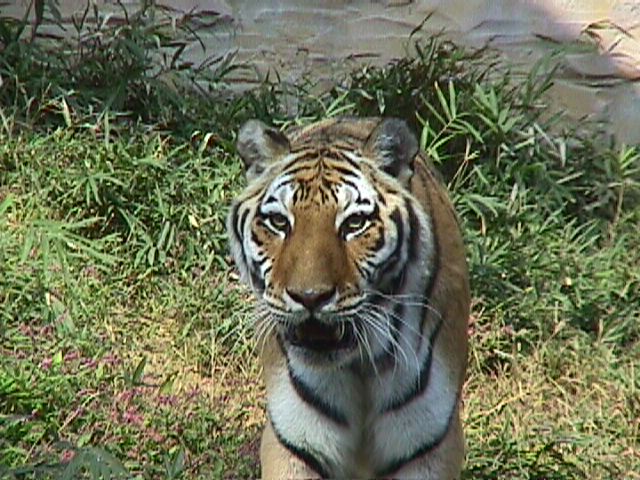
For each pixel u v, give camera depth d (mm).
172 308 11891
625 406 11359
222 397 10984
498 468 10109
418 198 8234
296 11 15125
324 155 7973
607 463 10516
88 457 8516
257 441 10172
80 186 12391
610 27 15414
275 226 7852
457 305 8406
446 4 15234
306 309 7578
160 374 11164
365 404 8188
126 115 13602
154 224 12516
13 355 10773
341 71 15039
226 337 11570
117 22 14812
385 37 15219
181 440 10125
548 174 13562
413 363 8102
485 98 13500
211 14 15023
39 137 13016
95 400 10336
